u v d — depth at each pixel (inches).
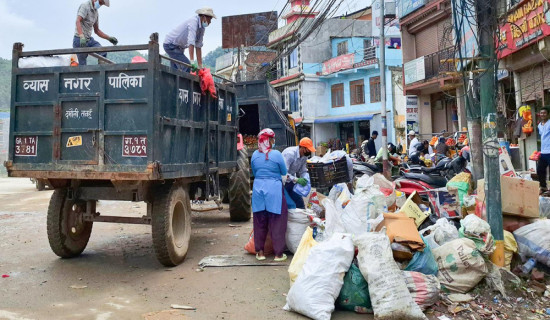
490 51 191.2
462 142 591.8
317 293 153.3
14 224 346.9
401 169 399.9
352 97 1219.9
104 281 197.8
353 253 161.6
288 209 237.0
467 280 170.2
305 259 173.3
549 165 351.6
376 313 147.3
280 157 227.5
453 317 153.4
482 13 192.1
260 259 226.2
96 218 227.3
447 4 738.2
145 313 159.8
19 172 213.5
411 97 868.6
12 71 216.1
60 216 228.5
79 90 207.6
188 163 231.3
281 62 1412.4
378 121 1116.5
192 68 248.4
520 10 453.4
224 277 201.0
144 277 203.5
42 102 211.9
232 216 347.6
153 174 193.6
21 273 210.1
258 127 528.7
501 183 195.9
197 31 305.7
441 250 176.2
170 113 212.8
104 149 203.0
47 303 170.1
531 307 163.8
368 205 207.5
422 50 842.2
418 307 147.7
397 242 171.2
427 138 856.3
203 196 273.6
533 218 202.5
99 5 302.0
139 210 424.2
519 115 510.6
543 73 474.0
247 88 493.4
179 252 221.5
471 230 178.5
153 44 198.2
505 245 191.8
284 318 155.3
